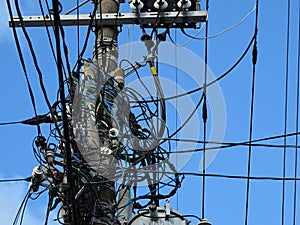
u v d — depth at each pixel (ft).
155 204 45.93
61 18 53.88
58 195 46.09
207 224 44.96
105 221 45.24
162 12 54.39
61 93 38.52
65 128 39.52
